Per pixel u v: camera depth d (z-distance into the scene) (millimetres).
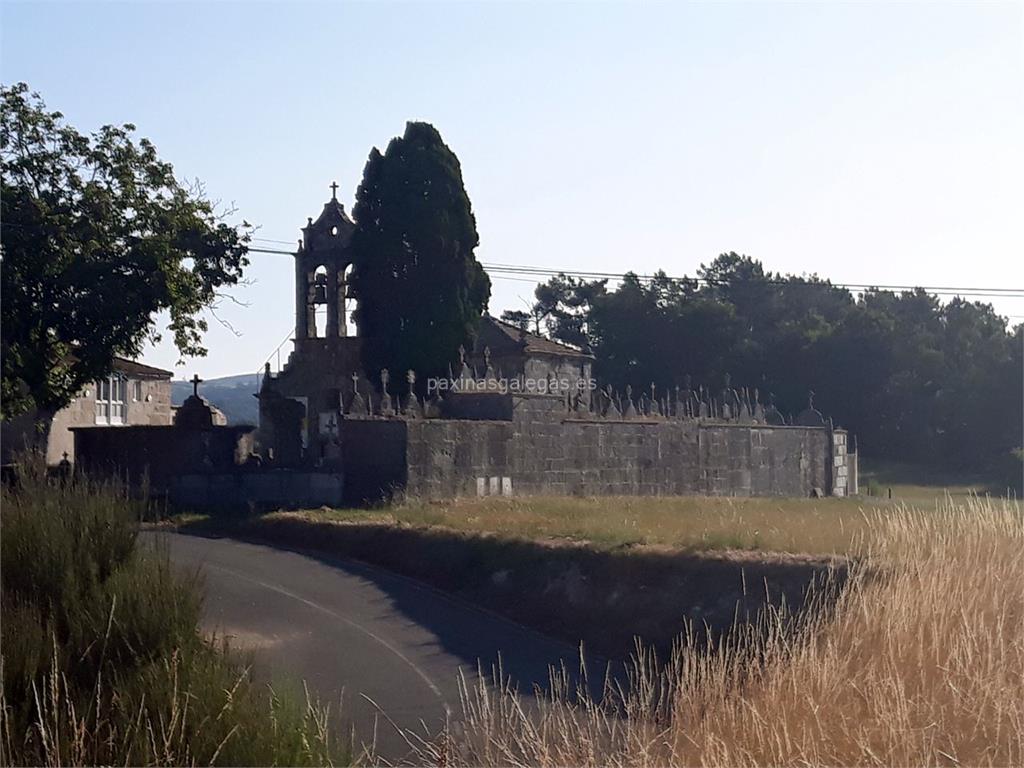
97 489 13914
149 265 33344
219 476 31172
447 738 10945
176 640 10961
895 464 67312
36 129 33500
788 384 70875
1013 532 15328
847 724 9984
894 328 71312
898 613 11570
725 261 92562
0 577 11297
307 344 44062
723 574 19312
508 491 34406
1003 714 10094
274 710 10102
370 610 20203
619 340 72938
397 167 42844
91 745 9336
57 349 34000
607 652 18375
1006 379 67000
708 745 9547
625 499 34625
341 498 31406
